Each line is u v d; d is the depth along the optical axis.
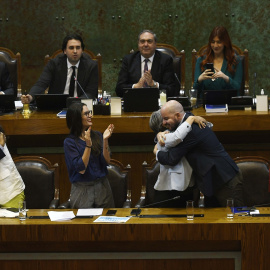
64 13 26.73
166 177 13.82
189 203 12.57
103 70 27.14
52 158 18.47
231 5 26.52
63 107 18.84
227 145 18.31
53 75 20.45
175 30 26.80
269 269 12.27
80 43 20.06
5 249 12.72
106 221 12.59
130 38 26.89
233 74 19.56
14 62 22.12
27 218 13.01
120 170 15.60
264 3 26.42
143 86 19.70
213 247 12.50
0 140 15.05
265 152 18.30
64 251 12.70
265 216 12.80
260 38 26.61
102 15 26.75
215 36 19.41
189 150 13.55
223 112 17.70
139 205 14.88
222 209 13.42
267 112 17.59
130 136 18.20
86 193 14.27
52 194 15.70
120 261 12.67
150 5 26.67
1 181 14.95
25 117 17.62
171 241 12.50
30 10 26.70
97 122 17.34
